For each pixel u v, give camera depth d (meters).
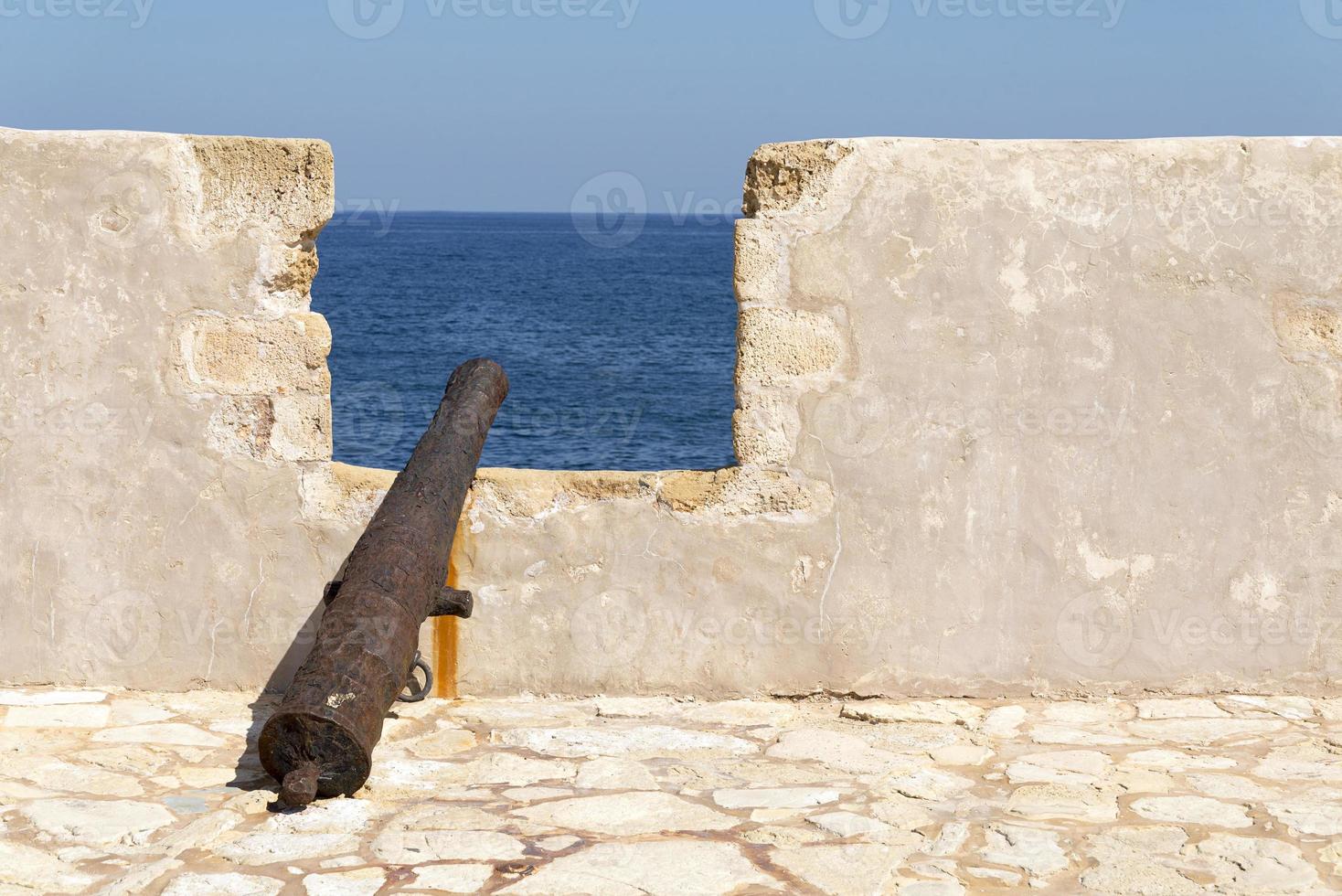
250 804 3.91
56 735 4.52
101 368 4.90
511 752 4.44
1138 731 4.61
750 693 5.01
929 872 3.43
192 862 3.48
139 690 5.01
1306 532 4.88
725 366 38.06
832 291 4.85
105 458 4.93
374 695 3.96
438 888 3.32
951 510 4.90
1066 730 4.64
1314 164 4.76
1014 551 4.91
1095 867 3.46
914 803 3.95
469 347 42.91
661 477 4.98
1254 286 4.79
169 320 4.89
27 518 4.94
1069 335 4.82
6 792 4.00
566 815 3.86
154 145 4.82
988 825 3.77
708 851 3.57
